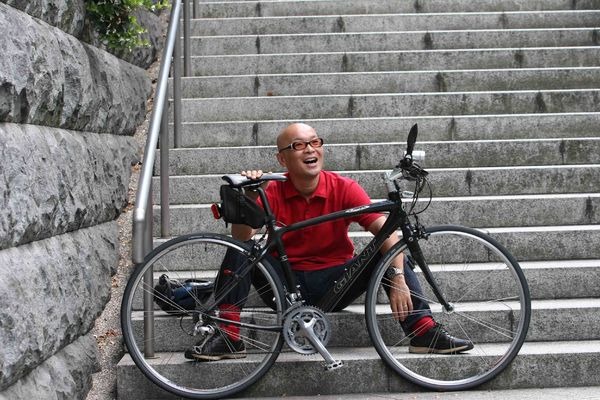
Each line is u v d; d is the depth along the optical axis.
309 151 4.43
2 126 3.44
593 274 4.99
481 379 4.34
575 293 4.98
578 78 7.19
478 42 7.81
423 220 5.57
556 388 4.39
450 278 4.94
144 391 4.31
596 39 7.84
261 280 4.43
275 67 7.41
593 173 5.95
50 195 3.80
